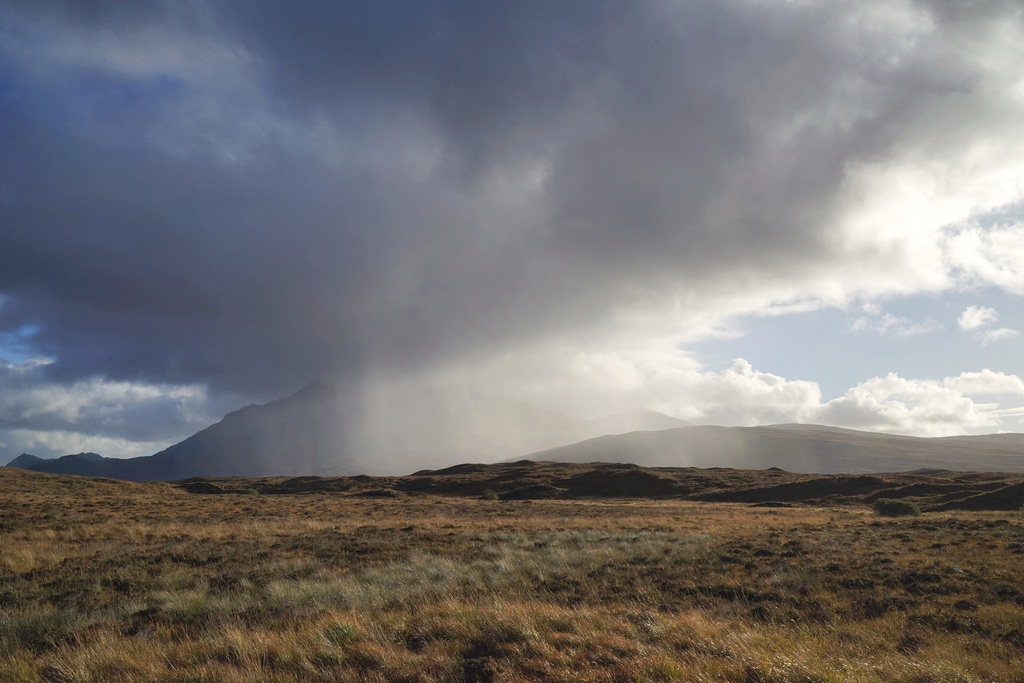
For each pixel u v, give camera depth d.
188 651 8.33
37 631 10.20
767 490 67.19
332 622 9.26
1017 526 22.78
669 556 17.75
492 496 66.12
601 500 66.06
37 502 35.75
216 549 20.12
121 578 15.12
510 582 14.23
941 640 9.23
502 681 6.67
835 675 6.91
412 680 6.91
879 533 22.38
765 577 14.57
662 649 7.82
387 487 83.81
